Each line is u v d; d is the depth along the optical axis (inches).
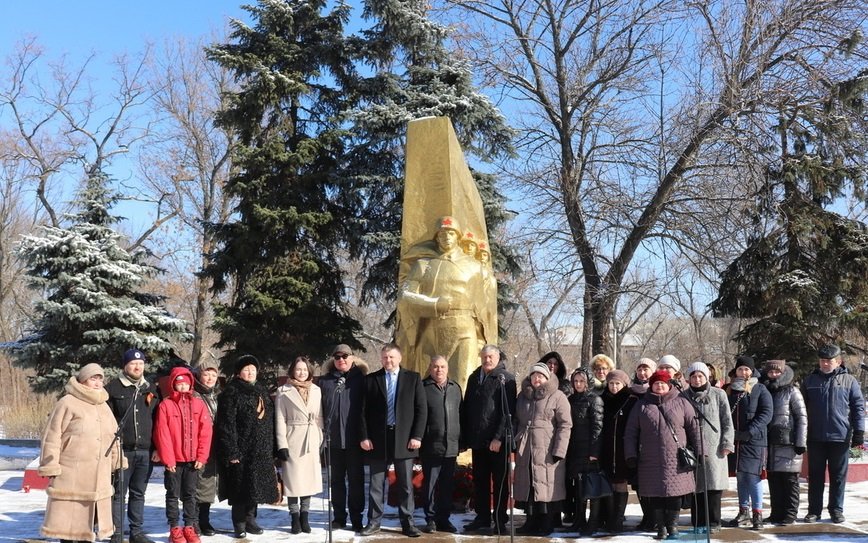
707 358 2106.3
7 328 1584.6
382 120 752.3
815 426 402.0
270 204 752.3
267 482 363.6
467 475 441.7
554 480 361.4
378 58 826.8
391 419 376.8
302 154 759.1
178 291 1417.3
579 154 1024.2
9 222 1517.0
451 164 521.3
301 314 740.7
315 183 778.8
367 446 374.9
